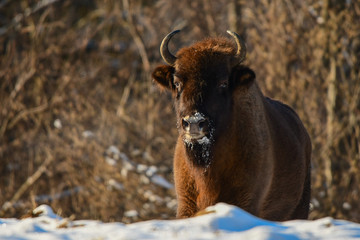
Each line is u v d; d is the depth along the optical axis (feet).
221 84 74.38
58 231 50.83
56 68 240.94
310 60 202.49
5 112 225.15
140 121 212.02
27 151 224.53
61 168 204.03
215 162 75.61
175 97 80.53
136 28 241.55
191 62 74.28
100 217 196.13
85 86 231.09
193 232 46.75
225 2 234.58
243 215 50.93
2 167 221.66
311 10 206.59
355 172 186.09
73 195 197.77
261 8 219.20
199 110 71.46
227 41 81.46
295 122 95.81
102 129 211.00
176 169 80.38
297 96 197.47
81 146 203.00
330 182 186.19
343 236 46.39
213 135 73.82
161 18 250.98
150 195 193.06
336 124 193.77
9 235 48.93
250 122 77.92
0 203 211.20
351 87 197.57
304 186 96.94
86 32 257.55
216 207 52.54
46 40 244.22
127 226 51.01
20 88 232.32
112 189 196.13
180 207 79.46
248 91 78.48
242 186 76.84
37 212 63.62
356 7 200.23
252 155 77.30
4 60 246.68
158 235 46.47
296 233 46.50
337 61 199.41
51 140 211.61
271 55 204.03
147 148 205.05
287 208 88.89
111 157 204.85
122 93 241.96
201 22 231.71
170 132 208.13
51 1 257.14
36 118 228.02
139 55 249.14
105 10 267.59
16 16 256.32
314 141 191.11
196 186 77.41
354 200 184.34
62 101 222.89
